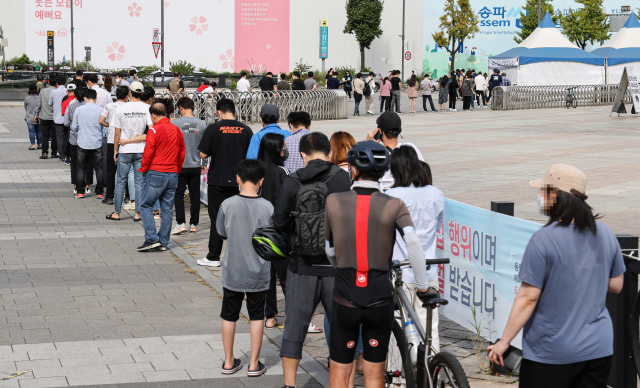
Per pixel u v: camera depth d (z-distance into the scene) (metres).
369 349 3.65
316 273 4.21
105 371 4.78
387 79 28.27
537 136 19.75
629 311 3.96
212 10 65.25
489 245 5.05
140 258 8.09
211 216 7.73
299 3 66.62
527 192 11.39
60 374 4.70
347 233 3.53
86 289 6.78
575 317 3.07
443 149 16.94
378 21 61.34
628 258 3.93
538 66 34.19
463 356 5.19
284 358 4.34
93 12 63.72
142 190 8.34
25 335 5.45
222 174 7.68
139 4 64.38
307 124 6.43
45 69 57.41
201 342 5.43
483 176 13.05
